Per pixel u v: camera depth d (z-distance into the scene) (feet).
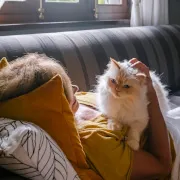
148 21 8.30
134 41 6.47
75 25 7.07
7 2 6.30
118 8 8.64
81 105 3.83
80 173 2.74
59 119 2.67
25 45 4.64
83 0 7.71
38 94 2.64
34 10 6.81
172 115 4.52
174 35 7.51
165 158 3.41
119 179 2.90
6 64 3.34
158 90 4.25
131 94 3.48
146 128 3.61
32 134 2.29
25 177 2.37
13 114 2.65
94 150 2.91
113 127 3.32
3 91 2.77
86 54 5.39
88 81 5.25
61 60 4.95
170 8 9.43
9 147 2.19
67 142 2.70
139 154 3.19
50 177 2.36
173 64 7.15
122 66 3.67
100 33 6.05
